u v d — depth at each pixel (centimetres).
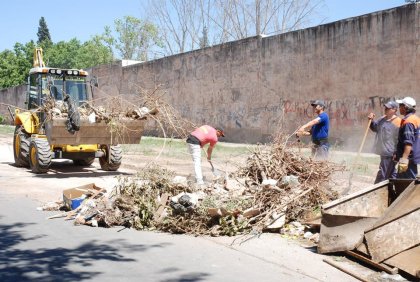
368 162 1402
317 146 900
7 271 539
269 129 2286
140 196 770
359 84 1836
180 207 720
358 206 634
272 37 2242
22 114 1436
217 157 1638
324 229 613
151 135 2973
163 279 517
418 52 1628
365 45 1806
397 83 1700
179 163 1555
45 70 1419
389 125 777
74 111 1195
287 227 730
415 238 540
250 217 730
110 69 3684
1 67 5978
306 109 2077
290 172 823
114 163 1395
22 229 730
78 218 764
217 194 759
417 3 1622
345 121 1902
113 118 1235
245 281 513
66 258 589
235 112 2506
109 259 587
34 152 1334
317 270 552
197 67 2767
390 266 538
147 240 677
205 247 646
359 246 573
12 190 1076
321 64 1994
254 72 2361
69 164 1603
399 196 581
